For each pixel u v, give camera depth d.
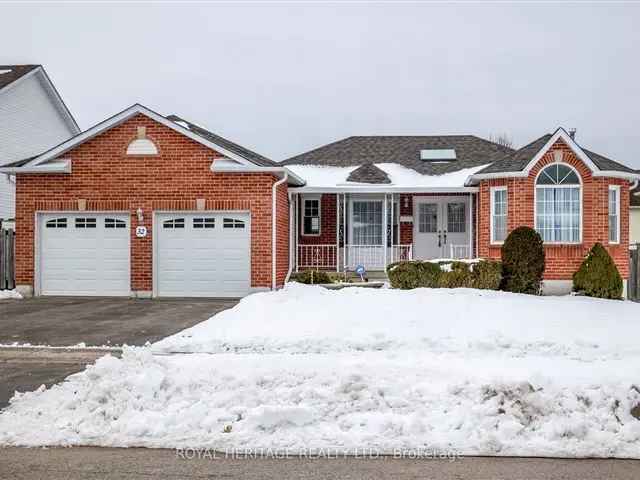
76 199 18.34
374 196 23.11
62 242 18.48
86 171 18.33
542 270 17.41
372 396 7.16
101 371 7.84
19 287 18.44
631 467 5.80
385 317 12.62
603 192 18.48
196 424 6.72
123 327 12.88
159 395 7.31
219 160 18.00
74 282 18.45
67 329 12.66
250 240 17.98
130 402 7.11
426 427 6.56
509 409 6.72
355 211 23.19
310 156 26.22
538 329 11.73
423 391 7.32
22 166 18.19
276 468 5.75
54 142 30.94
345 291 15.70
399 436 6.44
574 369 8.46
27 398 7.64
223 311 14.35
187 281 18.17
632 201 32.84
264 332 11.59
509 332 11.47
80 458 6.00
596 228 18.39
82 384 7.86
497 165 19.59
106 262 18.36
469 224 22.59
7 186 26.73
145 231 18.16
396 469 5.73
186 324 13.21
